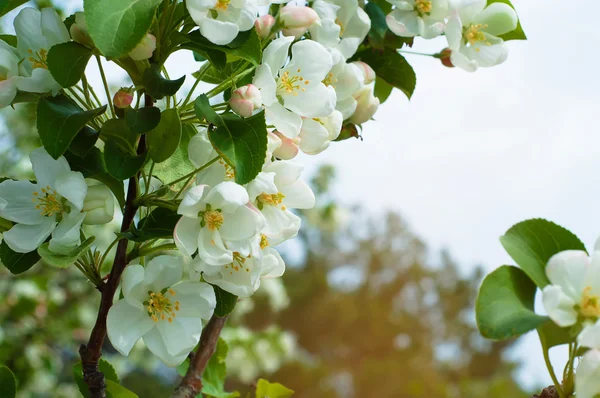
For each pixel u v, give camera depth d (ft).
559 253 2.38
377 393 29.04
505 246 2.42
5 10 2.62
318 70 2.62
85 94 2.57
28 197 2.52
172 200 2.53
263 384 3.03
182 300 2.52
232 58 2.69
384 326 30.09
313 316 29.48
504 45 2.89
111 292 2.55
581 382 2.33
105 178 2.56
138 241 2.50
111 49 2.42
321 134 2.65
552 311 2.35
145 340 2.50
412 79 3.10
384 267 31.09
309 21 2.65
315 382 25.75
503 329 2.39
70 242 2.47
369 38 3.06
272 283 8.34
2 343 6.64
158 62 2.56
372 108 2.92
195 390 2.94
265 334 7.20
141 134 2.52
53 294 6.87
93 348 2.56
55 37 2.52
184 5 2.56
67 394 7.45
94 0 2.42
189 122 2.60
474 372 30.19
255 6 2.52
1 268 6.66
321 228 8.96
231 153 2.48
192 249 2.47
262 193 2.55
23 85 2.50
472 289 31.83
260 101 2.51
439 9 2.89
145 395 13.47
